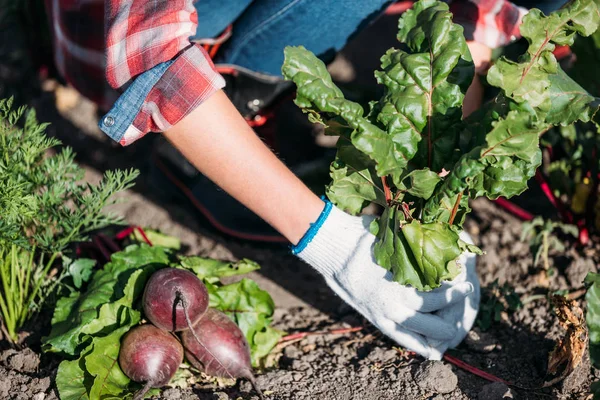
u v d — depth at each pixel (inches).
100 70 58.2
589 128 55.1
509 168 42.0
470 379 48.2
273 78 55.8
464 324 49.2
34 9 70.4
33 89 75.1
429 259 42.7
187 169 59.5
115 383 45.9
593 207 56.2
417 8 44.4
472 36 50.6
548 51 41.5
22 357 48.3
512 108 40.8
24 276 52.2
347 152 43.6
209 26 53.8
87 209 51.1
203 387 48.1
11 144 48.7
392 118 43.7
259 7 52.7
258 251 60.6
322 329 53.1
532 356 49.7
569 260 56.2
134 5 41.9
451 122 43.7
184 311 45.3
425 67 43.4
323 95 41.8
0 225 46.2
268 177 42.7
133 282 48.3
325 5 51.5
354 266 45.0
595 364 42.1
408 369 48.5
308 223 44.2
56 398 46.3
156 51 41.3
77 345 47.2
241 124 42.4
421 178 41.9
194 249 60.6
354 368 49.3
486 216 61.5
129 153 69.5
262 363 50.4
